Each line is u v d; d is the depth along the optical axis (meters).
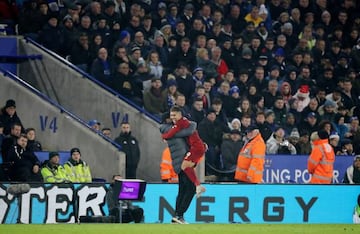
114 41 59.25
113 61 57.66
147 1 62.22
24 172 47.47
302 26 65.62
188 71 59.41
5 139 48.59
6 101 53.56
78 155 48.16
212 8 63.06
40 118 54.06
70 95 57.16
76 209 44.69
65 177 47.44
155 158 55.25
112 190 44.25
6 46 57.81
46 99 54.28
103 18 59.56
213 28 61.94
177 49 59.84
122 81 57.28
